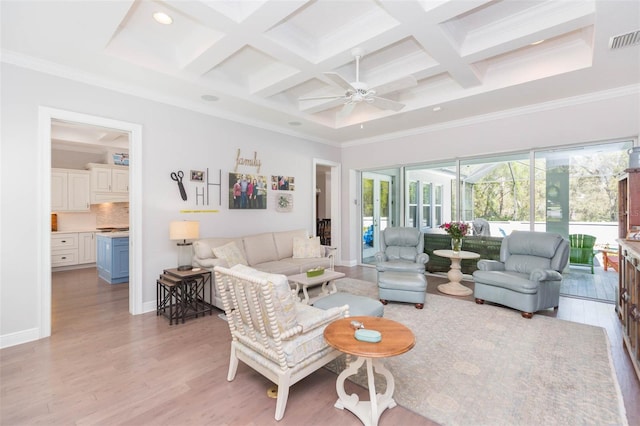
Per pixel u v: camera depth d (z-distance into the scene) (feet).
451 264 16.97
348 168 22.35
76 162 21.97
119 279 17.21
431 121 17.12
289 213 18.78
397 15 7.98
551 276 11.55
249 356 6.82
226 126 15.31
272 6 7.52
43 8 7.33
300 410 6.31
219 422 5.95
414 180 19.97
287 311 5.99
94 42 8.86
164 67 10.77
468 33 10.02
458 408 6.29
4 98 9.27
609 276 14.92
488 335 9.79
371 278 18.24
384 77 12.67
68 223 21.81
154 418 6.05
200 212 14.25
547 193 14.78
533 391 6.82
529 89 12.59
